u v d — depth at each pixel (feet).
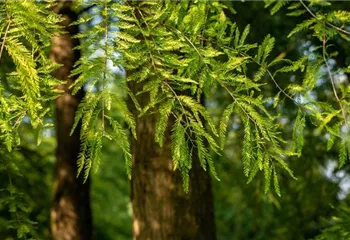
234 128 26.21
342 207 19.89
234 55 10.37
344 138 11.20
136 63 9.39
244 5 20.68
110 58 8.80
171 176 16.40
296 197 27.84
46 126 9.57
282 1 11.56
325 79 21.34
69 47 20.95
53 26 9.06
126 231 44.73
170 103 9.52
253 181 28.45
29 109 8.73
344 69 11.31
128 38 8.86
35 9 8.28
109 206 43.80
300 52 21.12
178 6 10.26
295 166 26.58
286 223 29.01
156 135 9.48
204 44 11.01
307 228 28.68
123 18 9.02
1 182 22.45
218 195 32.63
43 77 9.34
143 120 16.25
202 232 16.63
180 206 16.46
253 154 10.33
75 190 23.43
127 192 41.45
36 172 26.94
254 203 29.89
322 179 27.27
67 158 23.20
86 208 23.75
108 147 38.73
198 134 9.64
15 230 22.85
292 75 21.39
